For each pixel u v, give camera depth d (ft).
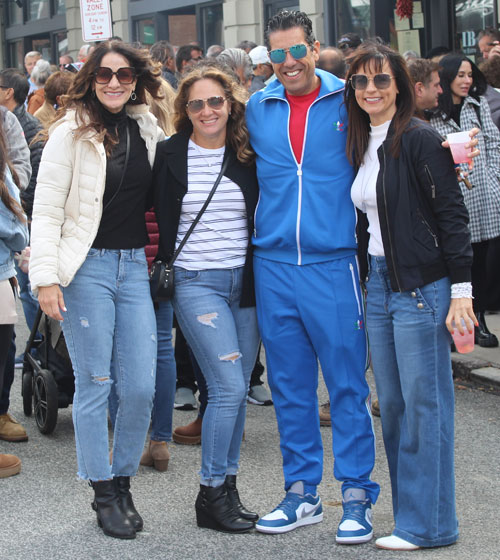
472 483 14.88
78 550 12.66
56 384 17.40
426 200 12.14
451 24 33.14
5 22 67.26
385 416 12.91
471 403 19.17
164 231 13.33
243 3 44.47
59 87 22.33
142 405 13.14
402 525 12.56
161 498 14.53
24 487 15.11
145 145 13.34
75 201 12.94
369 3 36.96
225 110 13.01
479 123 21.52
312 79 13.12
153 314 13.39
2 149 14.80
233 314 13.56
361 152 12.57
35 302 20.98
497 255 25.21
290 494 13.37
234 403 13.08
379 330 12.64
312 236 12.89
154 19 50.55
